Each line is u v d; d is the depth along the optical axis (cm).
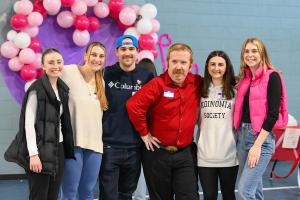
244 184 265
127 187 297
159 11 585
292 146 417
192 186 275
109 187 285
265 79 263
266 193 452
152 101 272
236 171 281
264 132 258
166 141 275
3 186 486
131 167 289
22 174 530
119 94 285
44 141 250
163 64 572
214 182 277
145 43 502
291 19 631
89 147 275
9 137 523
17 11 476
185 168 278
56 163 252
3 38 505
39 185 252
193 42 599
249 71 276
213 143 274
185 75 268
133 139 285
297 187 479
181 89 273
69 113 267
